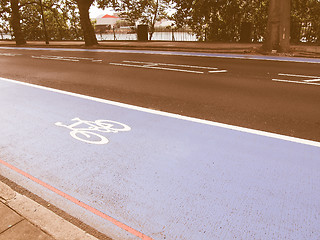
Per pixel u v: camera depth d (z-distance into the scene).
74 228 3.06
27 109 7.62
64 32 47.47
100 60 17.00
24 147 5.28
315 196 3.67
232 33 29.09
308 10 26.00
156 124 6.28
